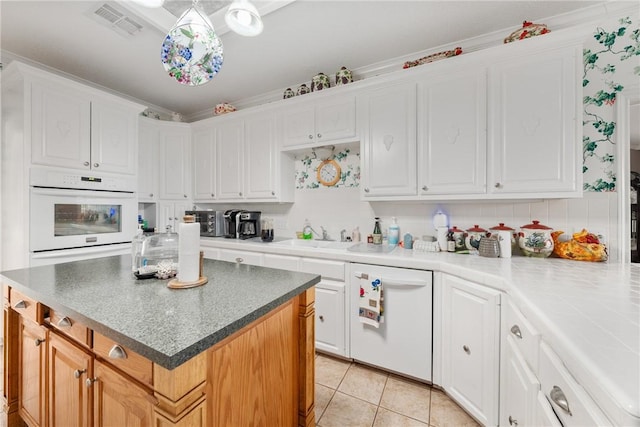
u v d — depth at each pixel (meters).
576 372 0.66
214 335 0.74
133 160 2.69
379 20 1.87
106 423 0.90
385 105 2.13
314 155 2.83
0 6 1.73
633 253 1.68
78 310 0.89
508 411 1.23
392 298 1.83
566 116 1.59
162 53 1.02
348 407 1.59
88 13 1.80
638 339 0.70
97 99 2.41
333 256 2.07
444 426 1.45
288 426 1.18
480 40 2.06
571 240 1.75
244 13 1.26
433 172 1.95
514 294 1.15
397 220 2.43
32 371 1.26
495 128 1.76
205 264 1.56
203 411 0.74
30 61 2.36
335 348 2.06
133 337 0.71
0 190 2.16
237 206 3.33
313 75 2.63
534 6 1.74
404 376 1.85
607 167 1.71
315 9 1.76
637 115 1.66
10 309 1.38
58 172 2.16
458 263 1.63
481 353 1.40
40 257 2.04
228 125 3.01
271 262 2.41
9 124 2.12
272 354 1.08
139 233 1.40
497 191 1.76
